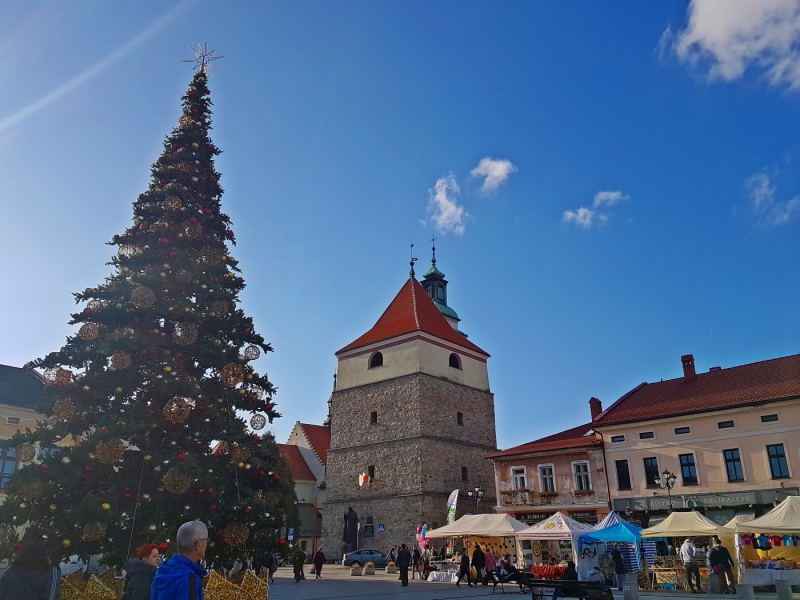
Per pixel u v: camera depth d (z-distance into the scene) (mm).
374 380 55062
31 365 15602
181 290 17641
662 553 33844
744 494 33156
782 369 37125
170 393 15430
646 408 39094
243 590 13250
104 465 14398
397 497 49750
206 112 21703
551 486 41250
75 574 13859
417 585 30891
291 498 50094
